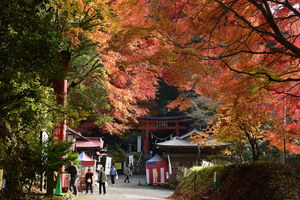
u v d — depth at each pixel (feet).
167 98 158.40
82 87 50.90
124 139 156.04
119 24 26.55
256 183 32.65
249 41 27.89
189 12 25.82
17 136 29.96
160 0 25.30
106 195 49.70
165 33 25.93
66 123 38.81
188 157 91.76
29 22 21.45
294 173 30.99
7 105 23.80
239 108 29.37
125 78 46.03
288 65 29.50
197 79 26.96
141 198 45.96
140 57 27.45
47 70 22.31
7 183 25.86
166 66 25.96
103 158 136.05
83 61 49.29
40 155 28.55
